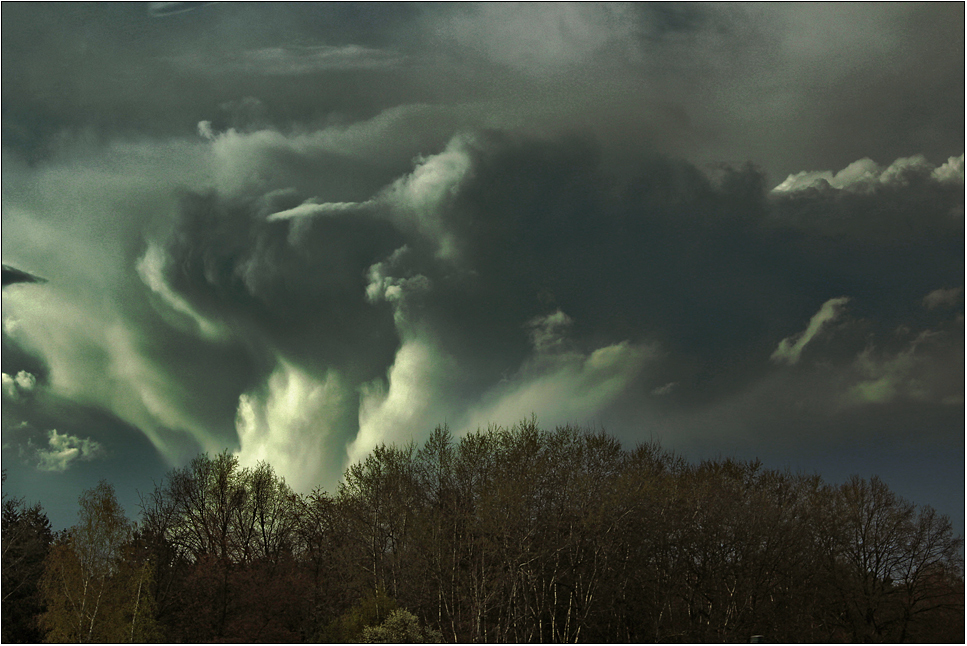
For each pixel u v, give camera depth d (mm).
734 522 64875
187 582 63500
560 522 62031
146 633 50750
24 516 67062
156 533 70000
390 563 61688
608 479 65562
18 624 57969
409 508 65938
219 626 59250
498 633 55594
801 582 65625
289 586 63969
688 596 62469
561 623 61344
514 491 59906
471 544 59781
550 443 69188
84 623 48281
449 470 67938
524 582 59062
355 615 52688
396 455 70062
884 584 69375
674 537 64938
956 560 69062
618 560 62812
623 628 63438
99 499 51625
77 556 50000
